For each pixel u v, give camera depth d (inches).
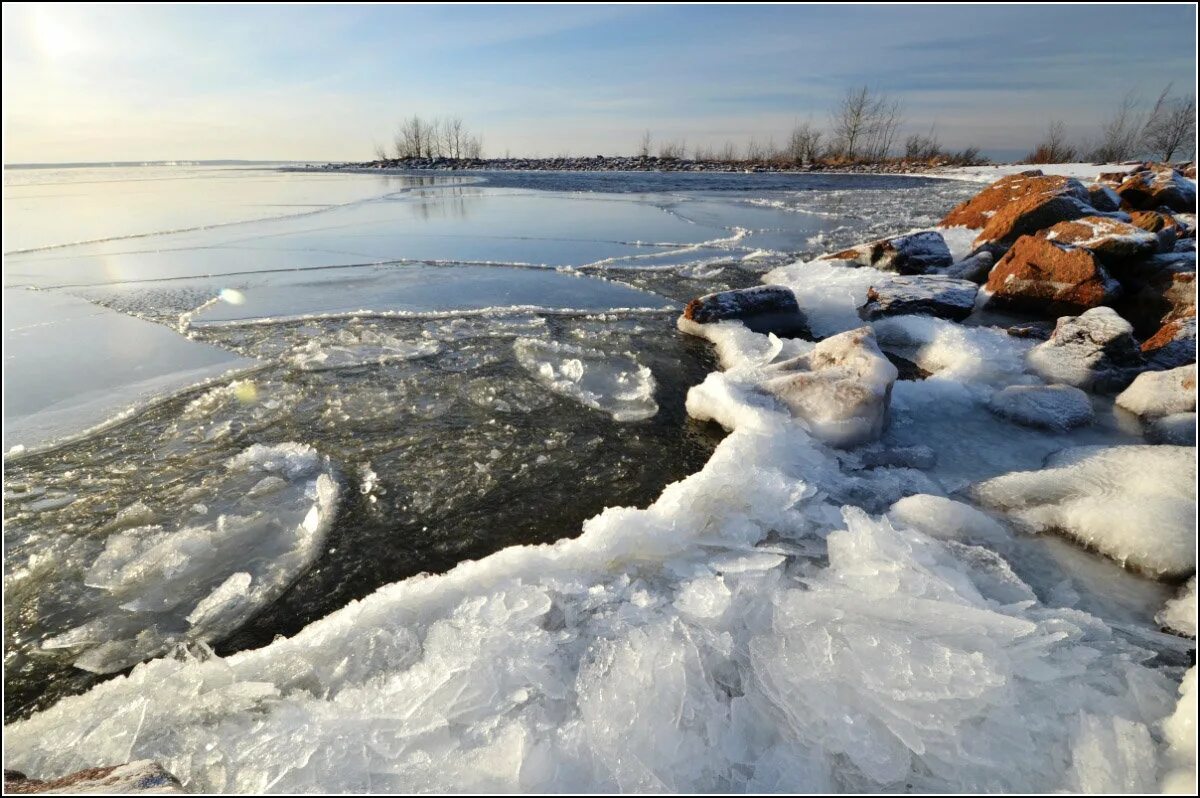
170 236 461.1
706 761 60.2
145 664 80.7
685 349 205.5
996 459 125.6
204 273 324.8
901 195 812.0
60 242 429.1
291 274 323.3
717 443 138.3
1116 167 1103.6
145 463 129.7
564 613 80.9
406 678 70.3
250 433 142.5
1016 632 70.7
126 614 90.7
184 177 1771.7
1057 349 167.9
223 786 59.7
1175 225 283.1
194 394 163.8
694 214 593.3
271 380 172.6
